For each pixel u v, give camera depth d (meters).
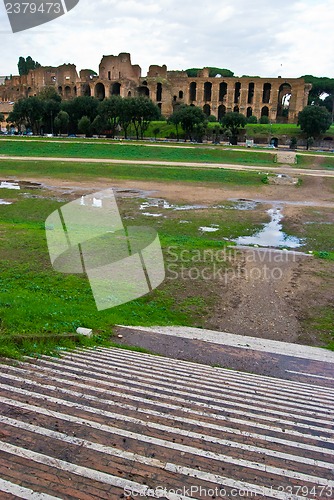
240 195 36.94
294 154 59.56
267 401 6.10
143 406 5.14
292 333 12.11
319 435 4.84
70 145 61.34
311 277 16.83
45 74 102.88
